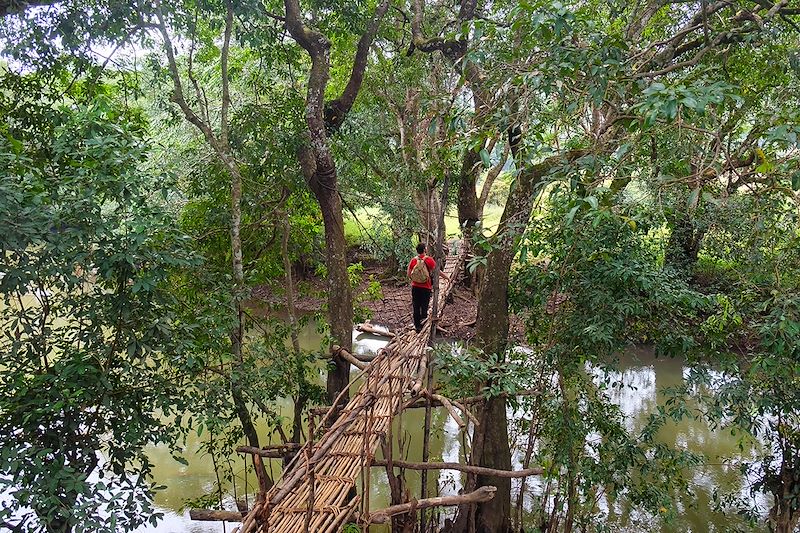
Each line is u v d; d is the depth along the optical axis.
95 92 6.19
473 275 12.10
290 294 6.82
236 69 8.27
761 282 5.22
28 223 3.62
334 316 6.80
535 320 6.49
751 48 5.58
